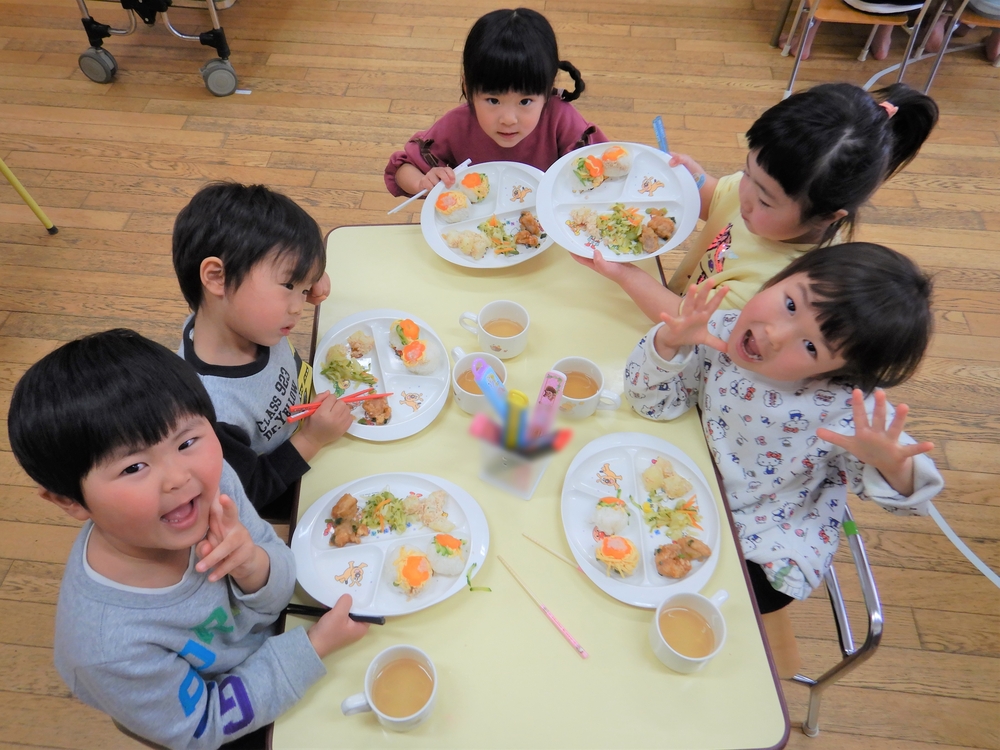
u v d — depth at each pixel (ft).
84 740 4.92
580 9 11.67
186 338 3.71
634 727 2.85
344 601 3.06
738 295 4.16
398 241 4.90
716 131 9.64
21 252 7.89
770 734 2.84
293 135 9.37
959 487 6.40
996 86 10.38
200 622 2.81
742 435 3.78
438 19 11.38
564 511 3.47
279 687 2.84
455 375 3.88
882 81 10.44
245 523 3.25
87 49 10.29
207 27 10.97
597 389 3.95
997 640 5.55
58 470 2.36
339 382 4.07
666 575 3.28
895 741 5.09
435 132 5.66
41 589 5.59
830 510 3.84
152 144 9.14
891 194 8.90
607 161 4.86
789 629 4.69
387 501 3.48
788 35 11.17
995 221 8.63
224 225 3.26
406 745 2.79
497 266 4.63
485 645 3.07
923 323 3.09
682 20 11.50
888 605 5.72
